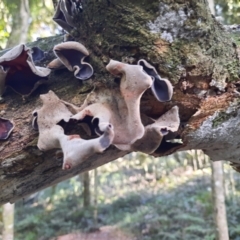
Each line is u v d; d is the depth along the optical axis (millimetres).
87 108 222
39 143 216
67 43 240
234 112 252
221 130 259
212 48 235
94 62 240
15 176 239
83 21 244
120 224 1603
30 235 1636
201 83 239
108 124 189
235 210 1357
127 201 1934
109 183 2463
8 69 234
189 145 267
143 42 225
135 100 209
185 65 229
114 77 227
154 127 213
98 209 1885
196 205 1534
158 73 230
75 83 246
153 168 2498
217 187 964
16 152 229
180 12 221
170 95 218
